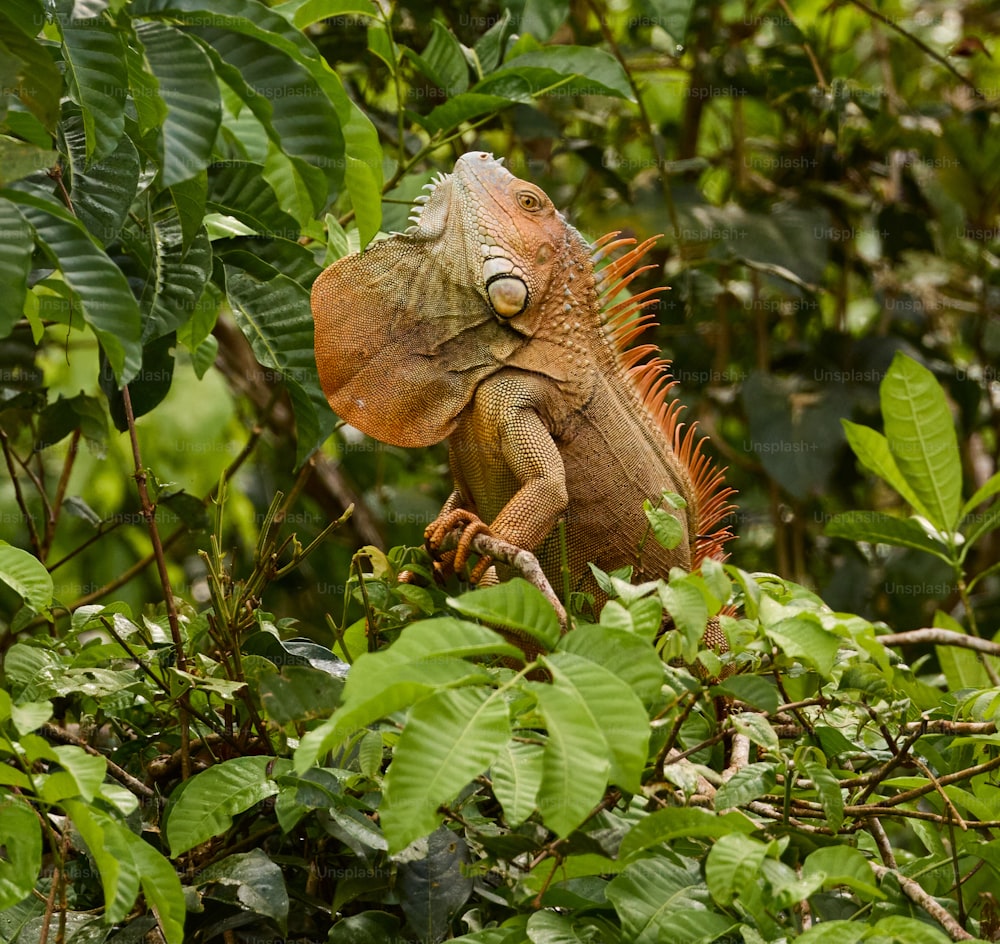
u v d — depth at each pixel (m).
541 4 4.19
